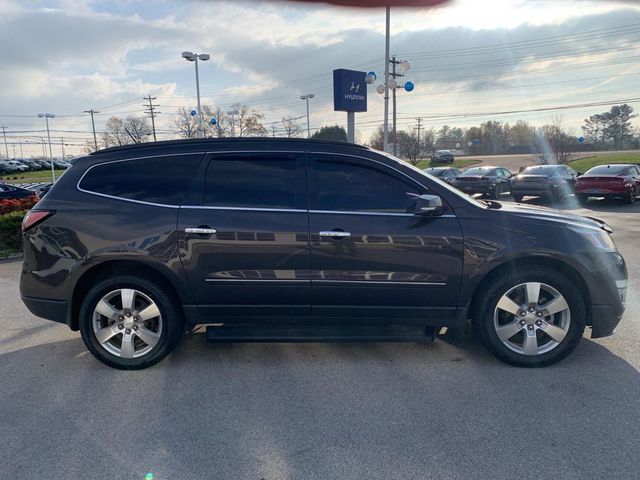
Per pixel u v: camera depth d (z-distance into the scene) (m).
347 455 2.70
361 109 20.44
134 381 3.67
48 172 72.75
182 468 2.61
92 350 3.87
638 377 3.61
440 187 3.79
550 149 42.25
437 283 3.72
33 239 3.86
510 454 2.68
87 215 3.79
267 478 2.52
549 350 3.76
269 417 3.12
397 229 3.68
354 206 3.74
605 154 52.19
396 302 3.78
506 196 21.56
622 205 16.31
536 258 3.73
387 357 4.06
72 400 3.37
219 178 3.82
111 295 3.84
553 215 3.95
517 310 3.74
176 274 3.74
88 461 2.67
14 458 2.70
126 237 3.73
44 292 3.88
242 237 3.69
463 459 2.65
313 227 3.68
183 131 59.84
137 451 2.76
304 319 3.87
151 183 3.85
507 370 3.76
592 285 3.72
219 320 3.89
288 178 3.80
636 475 2.49
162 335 3.86
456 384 3.54
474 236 3.68
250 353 4.19
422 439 2.85
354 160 3.82
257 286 3.75
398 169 3.80
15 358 4.16
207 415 3.15
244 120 62.81
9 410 3.24
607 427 2.93
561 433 2.88
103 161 3.94
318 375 3.73
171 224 3.72
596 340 4.36
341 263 3.70
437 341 4.40
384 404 3.27
